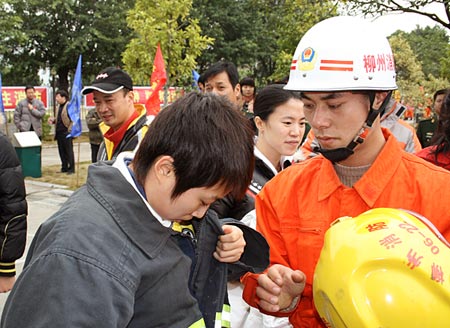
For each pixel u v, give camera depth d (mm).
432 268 1258
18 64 25109
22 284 1172
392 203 1651
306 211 1801
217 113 1308
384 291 1264
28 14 24422
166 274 1336
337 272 1343
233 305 2408
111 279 1182
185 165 1246
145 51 9531
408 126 4211
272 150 2877
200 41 9977
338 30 1579
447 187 1622
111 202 1294
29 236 6961
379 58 1577
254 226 2166
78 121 10719
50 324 1107
